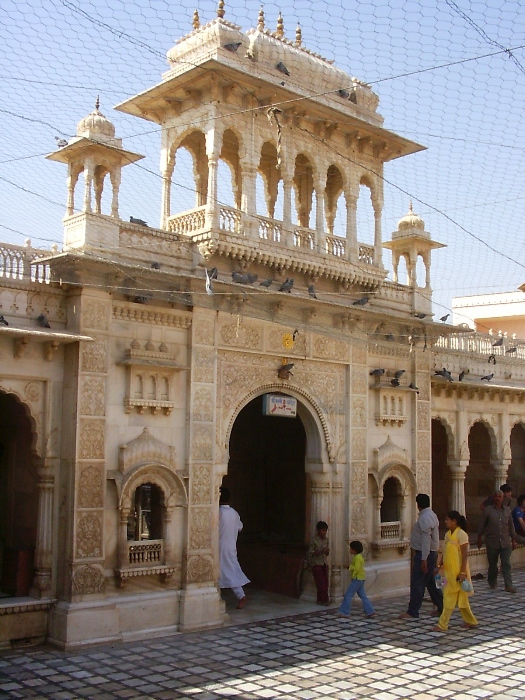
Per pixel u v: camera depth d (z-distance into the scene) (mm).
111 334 9461
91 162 9312
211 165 10414
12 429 10086
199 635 9469
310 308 11516
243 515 14562
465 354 15484
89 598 8883
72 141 9266
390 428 13070
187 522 9922
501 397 16438
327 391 12023
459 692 7262
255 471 14852
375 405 12820
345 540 11969
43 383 9117
